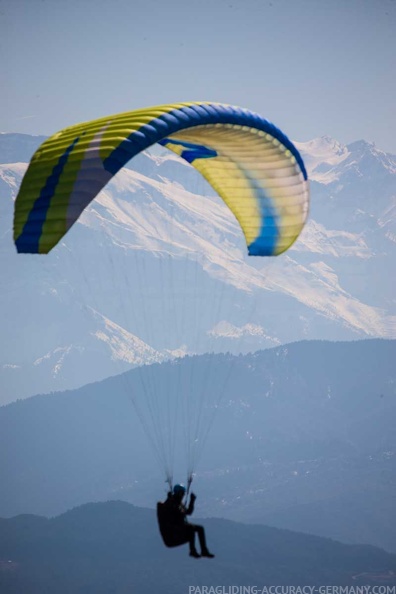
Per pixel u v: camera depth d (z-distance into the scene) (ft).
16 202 274.77
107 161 262.26
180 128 281.74
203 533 266.16
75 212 258.16
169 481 273.33
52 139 287.48
